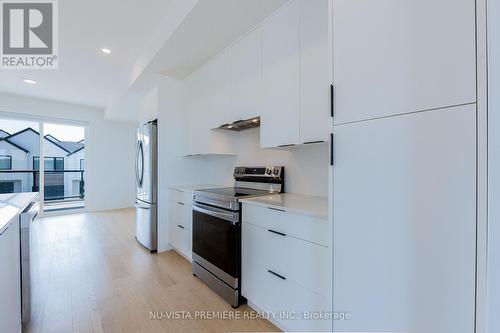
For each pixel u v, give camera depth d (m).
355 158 1.00
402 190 0.86
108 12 2.16
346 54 1.03
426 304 0.80
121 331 1.55
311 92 1.58
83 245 3.23
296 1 1.68
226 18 1.90
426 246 0.80
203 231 2.19
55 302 1.86
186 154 3.08
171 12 2.09
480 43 0.69
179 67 2.82
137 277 2.31
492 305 0.68
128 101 4.16
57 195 5.28
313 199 1.78
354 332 1.01
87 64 3.22
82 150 5.58
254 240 1.71
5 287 1.19
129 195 6.02
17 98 4.57
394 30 0.87
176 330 1.57
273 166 2.32
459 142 0.73
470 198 0.71
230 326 1.61
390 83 0.88
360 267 0.99
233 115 2.27
